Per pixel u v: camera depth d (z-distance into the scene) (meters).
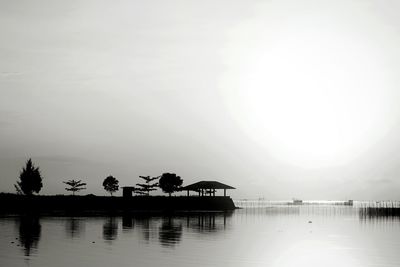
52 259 28.11
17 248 32.91
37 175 103.31
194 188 113.88
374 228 58.16
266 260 29.39
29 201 98.25
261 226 58.59
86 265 26.23
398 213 107.06
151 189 123.62
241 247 35.34
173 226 54.50
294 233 48.94
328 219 79.94
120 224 56.47
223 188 114.69
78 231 46.22
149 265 26.41
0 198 96.94
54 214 80.88
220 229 52.00
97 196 106.12
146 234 43.81
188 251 32.28
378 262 29.39
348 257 31.34
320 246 37.22
